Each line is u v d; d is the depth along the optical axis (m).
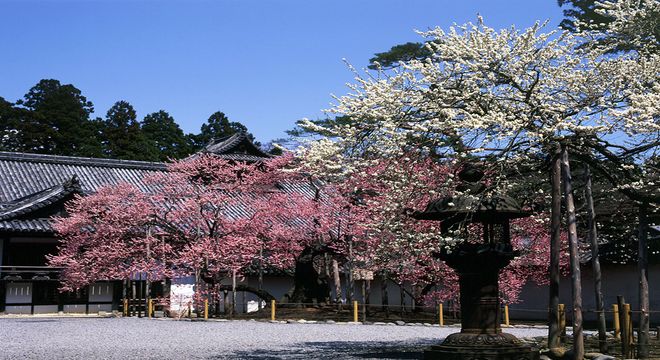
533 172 13.48
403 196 11.59
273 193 30.03
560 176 13.15
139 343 15.81
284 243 27.89
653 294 24.30
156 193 29.23
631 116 10.47
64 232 28.66
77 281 27.56
